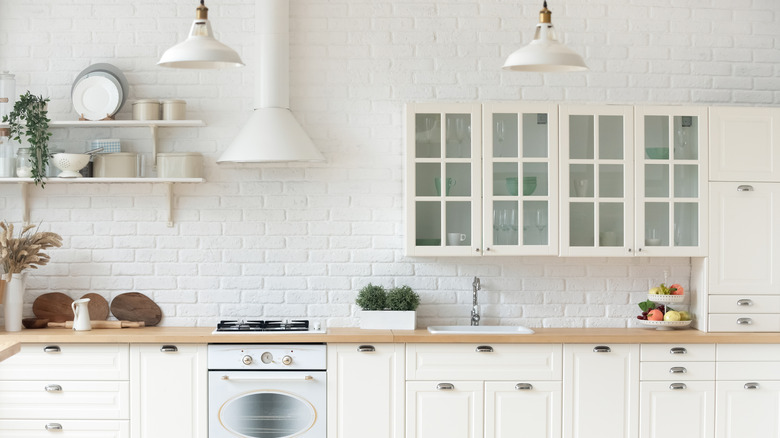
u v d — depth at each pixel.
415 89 5.44
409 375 4.95
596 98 5.50
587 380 5.00
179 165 5.17
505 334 4.98
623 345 5.02
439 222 5.16
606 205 5.23
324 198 5.43
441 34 5.45
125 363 4.91
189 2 5.42
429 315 5.45
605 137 5.22
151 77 5.41
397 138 5.45
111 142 5.31
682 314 5.30
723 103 5.55
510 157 5.18
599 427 5.01
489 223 5.17
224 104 5.42
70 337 4.88
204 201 5.42
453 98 5.45
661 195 5.25
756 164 5.28
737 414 5.07
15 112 5.05
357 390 4.93
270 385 4.91
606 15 5.50
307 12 5.41
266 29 5.20
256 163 5.41
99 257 5.41
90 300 5.38
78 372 4.91
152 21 5.41
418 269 5.46
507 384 4.98
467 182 5.18
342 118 5.43
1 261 5.04
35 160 5.09
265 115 5.13
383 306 5.21
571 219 5.21
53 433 4.91
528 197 5.18
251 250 5.43
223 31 5.41
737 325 5.25
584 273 5.50
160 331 5.13
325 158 5.39
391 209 5.45
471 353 4.96
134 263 5.41
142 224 5.41
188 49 3.79
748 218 5.27
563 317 5.50
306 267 5.43
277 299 5.43
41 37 5.39
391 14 5.43
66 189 5.39
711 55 5.54
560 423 5.00
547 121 5.20
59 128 5.40
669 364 5.04
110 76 5.23
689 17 5.52
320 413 4.93
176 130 5.41
